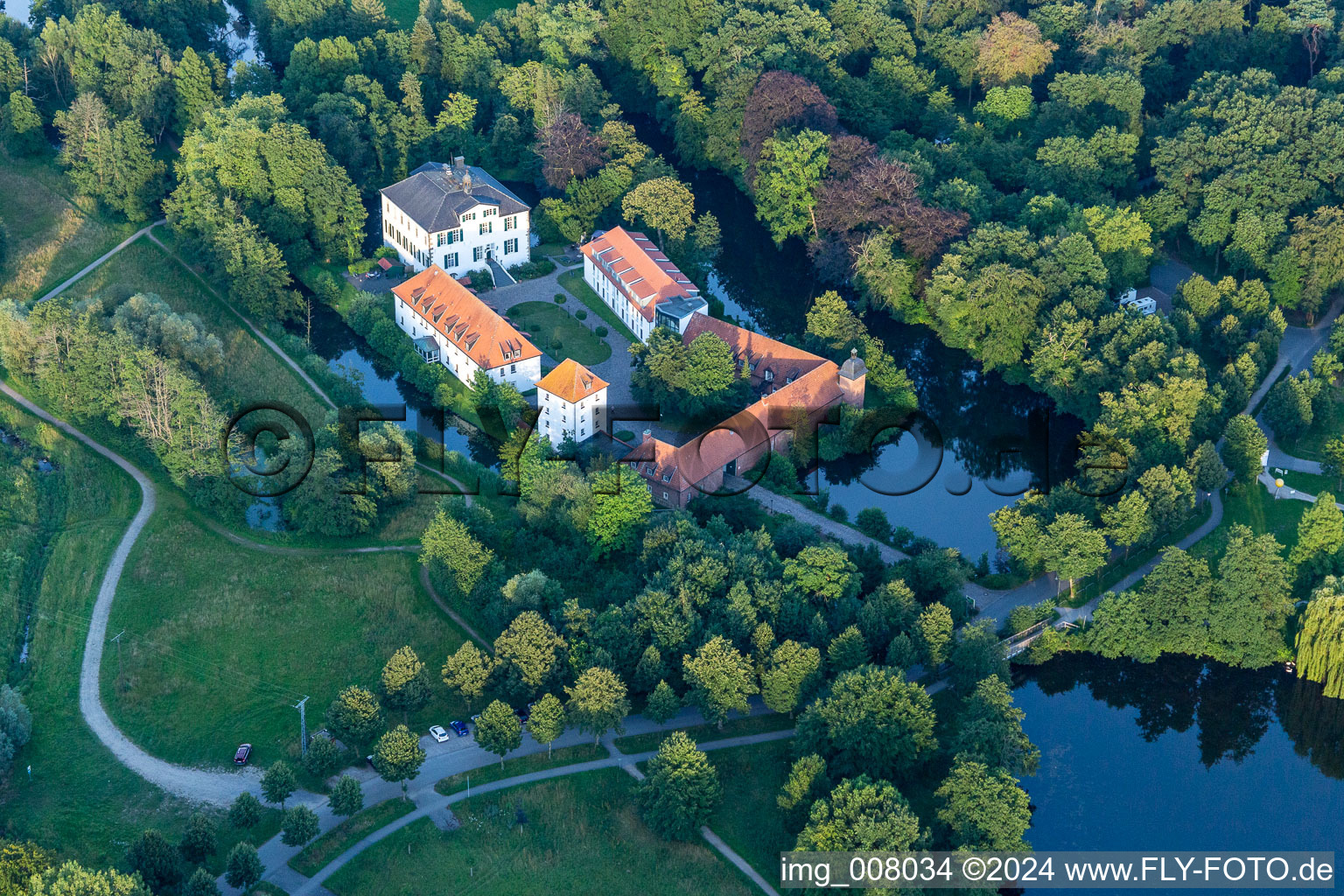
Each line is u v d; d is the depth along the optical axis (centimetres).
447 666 18550
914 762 17362
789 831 17012
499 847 16862
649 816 16862
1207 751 18950
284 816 16625
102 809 17088
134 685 18838
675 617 18562
